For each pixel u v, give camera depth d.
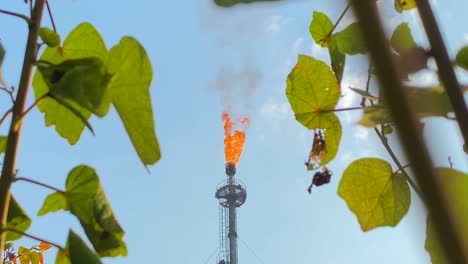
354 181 2.08
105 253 1.97
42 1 1.87
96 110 1.62
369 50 0.62
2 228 1.65
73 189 1.97
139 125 1.85
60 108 2.21
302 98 2.26
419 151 0.63
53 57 2.18
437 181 0.63
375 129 1.69
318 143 2.22
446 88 0.92
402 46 1.30
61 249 1.84
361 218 2.08
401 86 0.62
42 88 2.24
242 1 0.81
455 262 0.62
